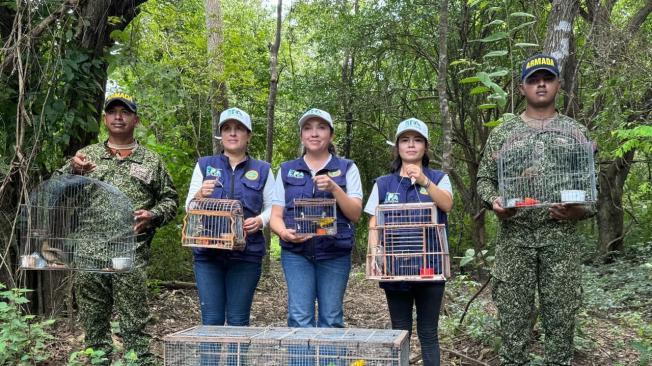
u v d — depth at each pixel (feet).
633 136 19.93
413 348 18.90
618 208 46.14
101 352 12.75
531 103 13.55
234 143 14.83
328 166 14.53
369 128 57.11
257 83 45.60
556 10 17.29
